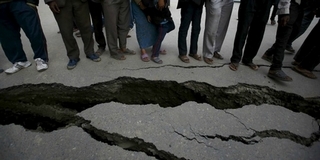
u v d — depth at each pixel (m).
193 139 1.56
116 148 1.47
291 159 1.44
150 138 1.56
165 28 2.43
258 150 1.50
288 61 2.79
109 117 1.74
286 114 1.86
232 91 2.16
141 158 1.40
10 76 2.26
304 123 1.77
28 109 1.83
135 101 1.95
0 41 2.21
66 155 1.40
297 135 1.65
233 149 1.50
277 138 1.61
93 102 1.93
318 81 2.34
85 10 2.26
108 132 1.60
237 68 2.54
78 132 1.59
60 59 2.64
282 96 2.10
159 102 1.95
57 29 3.81
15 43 2.25
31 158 1.38
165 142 1.53
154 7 2.27
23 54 2.37
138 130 1.62
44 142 1.50
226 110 1.88
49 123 1.68
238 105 1.97
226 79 2.34
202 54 2.92
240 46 2.41
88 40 2.49
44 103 1.90
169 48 3.10
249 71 2.50
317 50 2.25
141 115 1.77
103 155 1.41
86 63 2.56
